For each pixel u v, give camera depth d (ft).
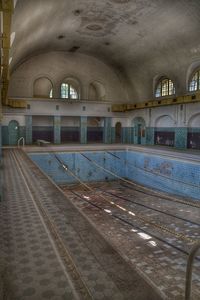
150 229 31.32
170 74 56.70
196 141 54.08
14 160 41.39
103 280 9.23
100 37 54.90
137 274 9.72
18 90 63.46
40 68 64.85
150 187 54.70
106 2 38.88
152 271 21.16
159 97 63.26
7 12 16.07
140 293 8.53
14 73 62.69
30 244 12.28
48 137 78.33
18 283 9.07
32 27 38.24
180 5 36.86
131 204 42.78
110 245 12.28
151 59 57.31
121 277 9.43
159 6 38.91
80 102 70.54
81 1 38.24
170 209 39.17
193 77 52.29
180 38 45.16
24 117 65.67
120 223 33.81
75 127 82.02
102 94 76.59
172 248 25.89
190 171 43.34
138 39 51.72
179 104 57.72
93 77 70.69
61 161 57.52
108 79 72.54
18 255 11.18
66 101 68.95
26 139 66.33
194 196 42.45
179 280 19.61
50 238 13.02
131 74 67.77
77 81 69.62
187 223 32.94
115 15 43.78
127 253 24.79
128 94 74.38
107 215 37.35
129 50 57.88
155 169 53.11
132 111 74.23
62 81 67.36
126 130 76.84
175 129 59.41
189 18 38.83
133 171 61.36
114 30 50.47
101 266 10.22
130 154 62.69
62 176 57.72
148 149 55.57
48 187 24.31
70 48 63.10
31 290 8.68
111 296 8.36
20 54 49.14
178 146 58.49
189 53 47.44
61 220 15.70
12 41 32.09
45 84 79.51
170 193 48.55
